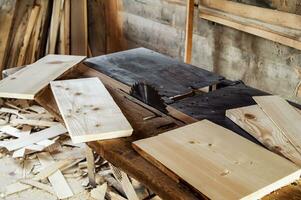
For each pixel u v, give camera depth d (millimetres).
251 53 2621
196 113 1525
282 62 2422
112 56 2225
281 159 1152
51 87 1719
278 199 1036
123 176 2082
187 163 1136
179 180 1082
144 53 2287
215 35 2861
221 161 1143
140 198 2145
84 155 2723
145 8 3482
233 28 2686
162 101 1622
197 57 3104
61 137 2932
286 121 1412
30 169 2584
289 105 1541
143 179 1142
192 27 2924
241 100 1640
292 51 2332
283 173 1081
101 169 2535
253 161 1141
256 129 1359
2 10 3498
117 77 1900
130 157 1226
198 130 1327
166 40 3371
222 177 1067
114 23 3945
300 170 1101
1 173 2543
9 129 3014
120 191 2309
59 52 3863
